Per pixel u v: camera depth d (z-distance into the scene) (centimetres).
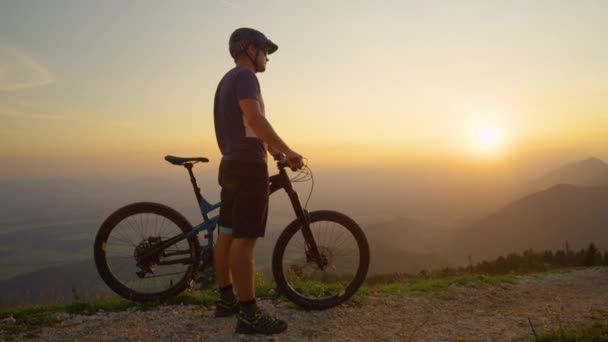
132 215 379
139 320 354
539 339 350
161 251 379
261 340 323
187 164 389
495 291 585
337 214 401
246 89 318
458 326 408
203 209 392
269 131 314
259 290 448
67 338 317
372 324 389
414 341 353
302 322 374
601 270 903
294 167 329
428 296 512
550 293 623
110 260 374
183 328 340
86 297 414
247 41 344
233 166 327
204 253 384
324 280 416
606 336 338
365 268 411
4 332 326
